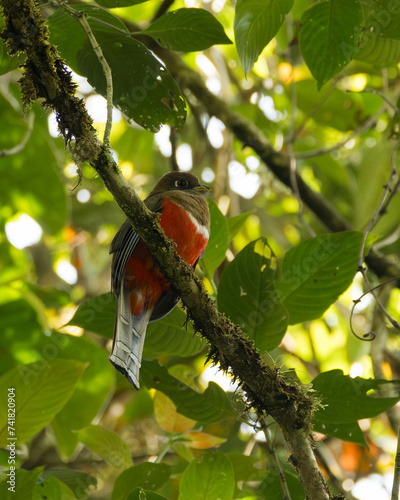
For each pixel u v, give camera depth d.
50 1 5.19
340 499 5.17
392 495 5.36
